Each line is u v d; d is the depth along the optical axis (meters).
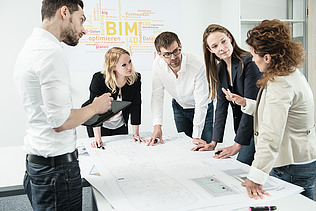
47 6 1.15
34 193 1.18
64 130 1.11
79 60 3.65
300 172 1.34
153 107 2.38
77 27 1.22
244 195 1.10
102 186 1.22
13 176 1.43
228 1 3.90
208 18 4.10
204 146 1.77
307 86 1.29
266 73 1.24
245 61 1.76
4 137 3.53
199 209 1.00
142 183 1.24
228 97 1.67
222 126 1.95
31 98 1.10
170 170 1.40
